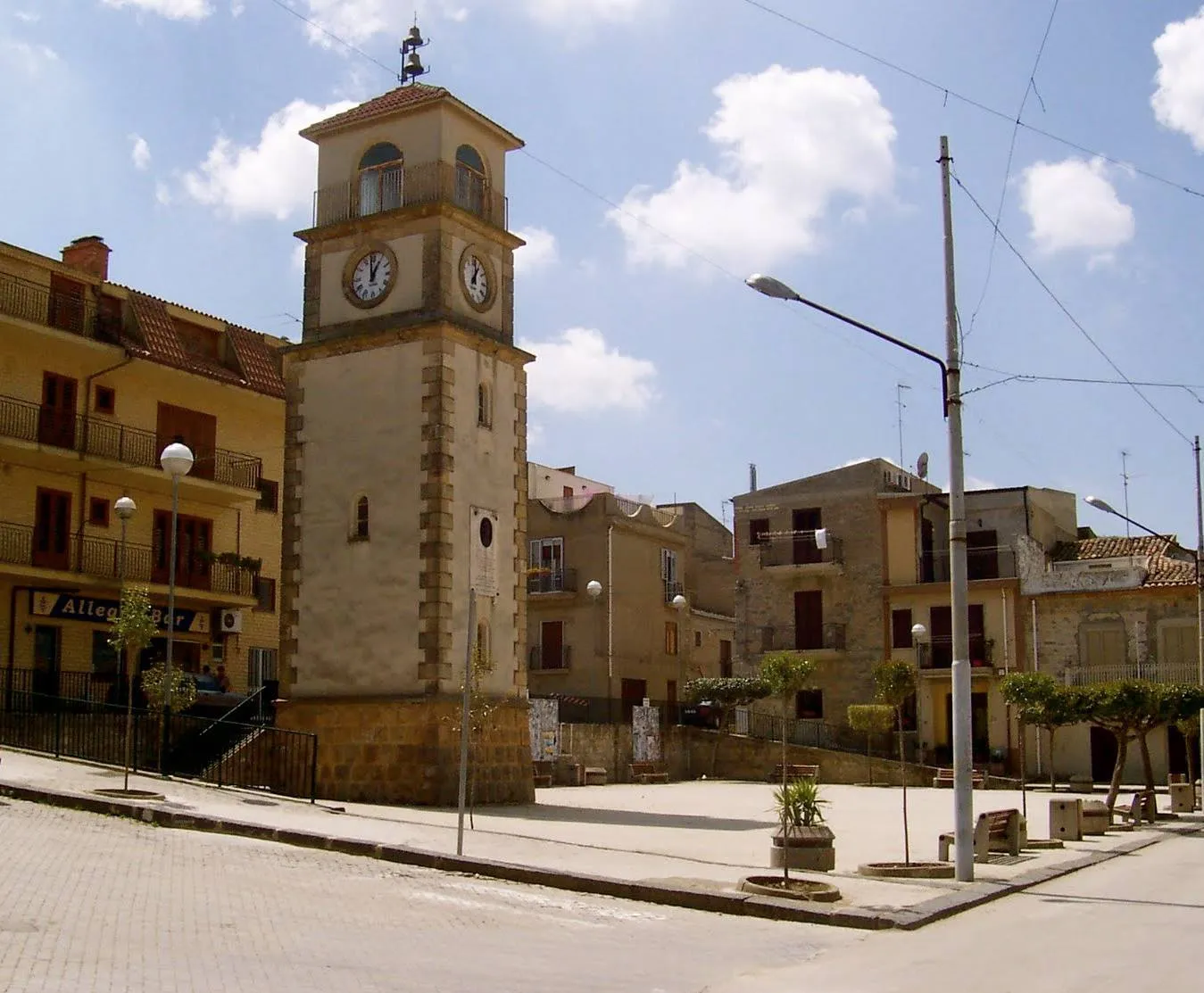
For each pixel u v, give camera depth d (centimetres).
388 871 1753
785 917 1572
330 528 3031
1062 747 5659
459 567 2945
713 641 7456
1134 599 5659
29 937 1183
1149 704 3678
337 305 3136
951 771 5081
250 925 1327
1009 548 5950
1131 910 1717
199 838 1906
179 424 4178
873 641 6100
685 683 6750
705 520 7856
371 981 1098
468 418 3022
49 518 3791
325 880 1648
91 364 3878
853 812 3459
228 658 4294
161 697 2648
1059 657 5747
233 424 4375
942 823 3025
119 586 3831
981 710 5856
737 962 1292
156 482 4031
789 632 6266
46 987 998
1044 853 2458
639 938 1415
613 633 6253
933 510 6319
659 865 1944
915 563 6106
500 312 3206
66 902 1366
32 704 3253
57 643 3797
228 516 4356
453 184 3105
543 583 6375
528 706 3162
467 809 2753
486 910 1528
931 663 5966
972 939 1458
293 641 3034
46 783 2256
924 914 1577
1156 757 5525
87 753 2914
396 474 2967
